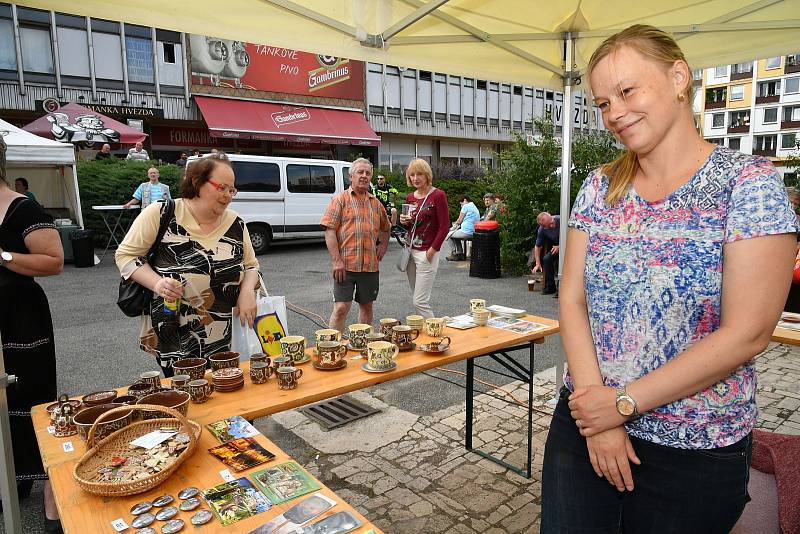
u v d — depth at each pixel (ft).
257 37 9.36
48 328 8.01
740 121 184.96
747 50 12.14
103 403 5.89
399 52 11.19
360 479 9.46
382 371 7.43
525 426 11.47
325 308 22.63
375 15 9.73
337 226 14.47
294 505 4.27
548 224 24.77
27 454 7.76
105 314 21.75
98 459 4.82
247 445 5.24
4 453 5.35
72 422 5.49
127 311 8.11
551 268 25.16
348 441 10.89
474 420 11.80
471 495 8.94
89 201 40.01
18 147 28.89
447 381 14.16
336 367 7.53
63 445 5.26
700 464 3.68
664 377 3.55
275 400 6.43
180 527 3.93
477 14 10.78
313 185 40.01
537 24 11.46
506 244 30.99
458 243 36.52
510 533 7.93
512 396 13.05
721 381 3.65
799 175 42.93
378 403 12.77
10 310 7.55
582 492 4.22
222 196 8.04
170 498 4.31
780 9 10.77
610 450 3.83
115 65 58.39
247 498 4.33
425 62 11.65
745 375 3.72
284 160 38.75
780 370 14.78
